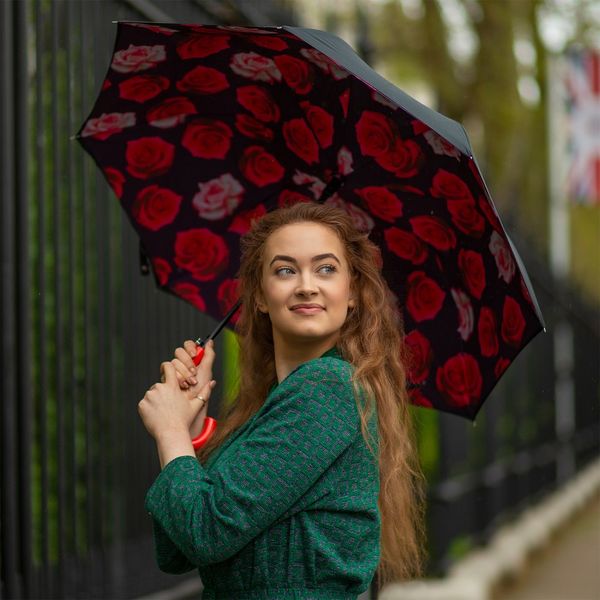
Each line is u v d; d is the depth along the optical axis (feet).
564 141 76.74
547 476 78.48
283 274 15.99
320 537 14.98
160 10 31.35
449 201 17.71
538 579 58.80
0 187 24.32
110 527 28.63
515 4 69.36
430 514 48.34
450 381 18.99
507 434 65.16
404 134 17.65
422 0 66.44
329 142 18.92
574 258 99.81
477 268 17.94
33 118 26.20
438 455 48.62
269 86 18.93
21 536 24.53
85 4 27.91
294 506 14.92
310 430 14.84
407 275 19.20
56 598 25.88
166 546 16.28
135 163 20.30
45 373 25.62
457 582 47.85
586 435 95.30
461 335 18.78
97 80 28.19
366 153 18.37
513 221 60.75
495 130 70.33
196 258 20.72
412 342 19.25
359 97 17.85
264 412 15.30
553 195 78.28
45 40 27.04
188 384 16.80
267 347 17.75
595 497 94.02
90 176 28.09
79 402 27.91
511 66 69.05
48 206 26.86
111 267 28.55
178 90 19.35
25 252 24.85
